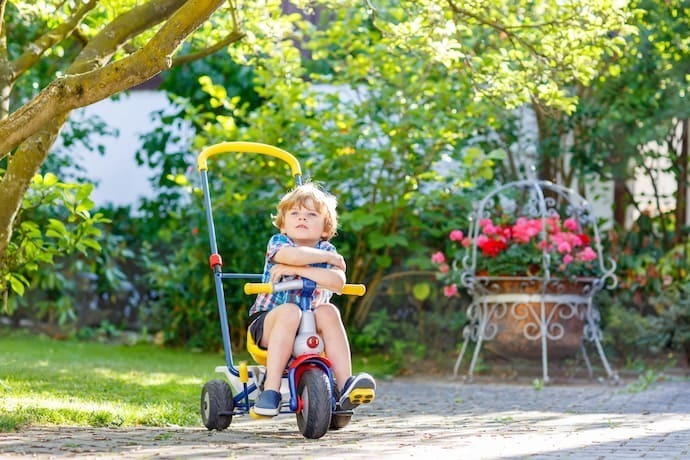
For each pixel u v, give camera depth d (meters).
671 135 11.48
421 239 11.00
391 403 7.40
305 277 5.29
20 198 6.25
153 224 12.88
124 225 12.98
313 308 5.34
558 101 8.63
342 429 5.64
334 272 5.30
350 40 10.41
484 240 9.52
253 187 10.68
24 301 12.40
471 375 9.38
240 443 4.89
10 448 4.47
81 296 12.69
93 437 4.95
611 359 10.67
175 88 13.49
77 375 7.75
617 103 10.88
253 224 11.13
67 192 6.76
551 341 9.36
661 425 5.99
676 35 10.21
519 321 9.41
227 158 10.55
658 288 10.68
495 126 10.34
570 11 8.21
